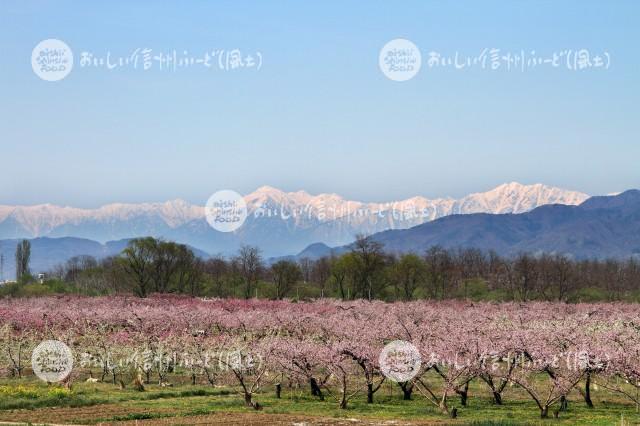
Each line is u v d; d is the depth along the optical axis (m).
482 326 62.72
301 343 52.91
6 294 144.50
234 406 46.31
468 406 47.38
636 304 113.94
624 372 46.31
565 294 140.88
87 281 157.12
